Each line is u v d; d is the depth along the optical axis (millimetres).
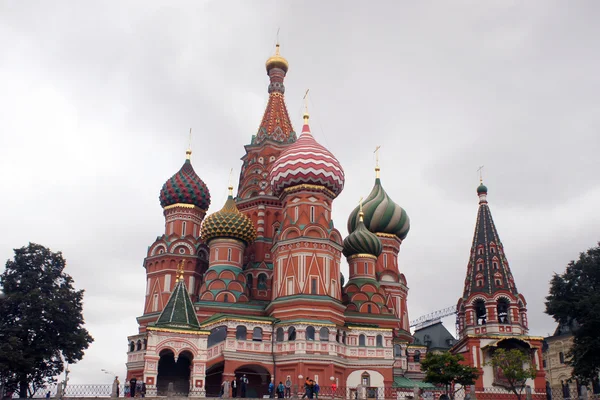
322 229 60250
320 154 62844
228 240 64688
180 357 50938
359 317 62312
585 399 41125
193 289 67000
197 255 68375
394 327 63219
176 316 47969
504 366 51812
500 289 63219
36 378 46688
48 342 45875
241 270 64562
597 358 47562
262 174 73188
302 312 56500
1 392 39562
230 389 53438
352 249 67688
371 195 76812
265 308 61656
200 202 71000
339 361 55625
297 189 62000
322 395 51844
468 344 61406
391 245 74688
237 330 55625
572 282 50781
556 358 79812
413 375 68188
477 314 65062
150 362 45375
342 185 64688
